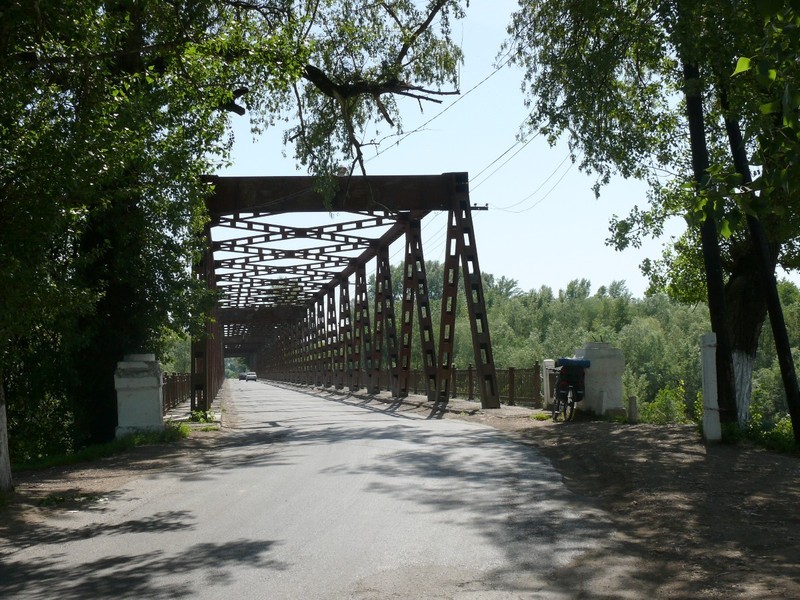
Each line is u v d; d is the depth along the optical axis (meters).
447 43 20.38
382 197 28.08
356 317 50.66
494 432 18.02
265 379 156.38
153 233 18.38
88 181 9.97
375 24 20.22
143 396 18.19
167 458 14.50
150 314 18.95
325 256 46.53
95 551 6.88
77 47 9.98
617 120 16.14
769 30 4.77
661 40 13.66
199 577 5.78
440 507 8.39
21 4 9.23
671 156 17.97
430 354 33.12
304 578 5.66
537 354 67.44
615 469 10.63
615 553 6.26
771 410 52.47
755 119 11.62
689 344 66.69
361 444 15.94
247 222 32.44
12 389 18.80
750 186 5.24
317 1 19.28
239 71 13.24
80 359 18.70
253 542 6.92
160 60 16.19
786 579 5.31
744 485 9.00
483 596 5.13
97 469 13.03
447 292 29.89
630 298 111.56
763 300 16.86
